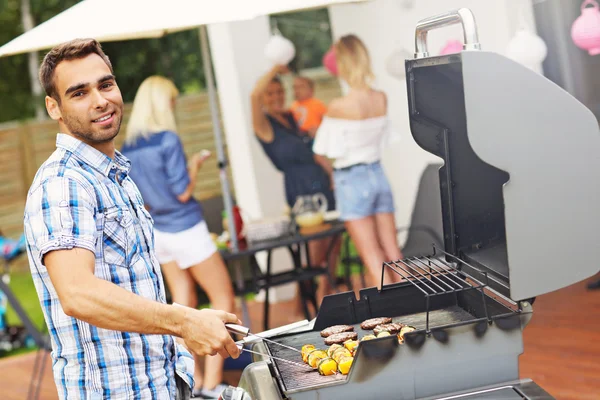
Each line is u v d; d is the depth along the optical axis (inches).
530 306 70.6
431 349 69.4
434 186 193.8
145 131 155.3
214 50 241.3
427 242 193.2
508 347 70.8
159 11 127.6
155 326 67.3
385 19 229.6
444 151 82.0
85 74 72.1
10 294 166.1
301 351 76.7
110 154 76.3
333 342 79.1
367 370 68.6
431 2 212.2
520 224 66.8
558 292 204.8
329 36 518.9
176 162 155.9
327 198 235.8
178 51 521.7
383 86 237.3
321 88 341.7
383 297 85.5
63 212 68.0
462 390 70.6
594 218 67.3
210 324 68.0
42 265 70.9
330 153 181.0
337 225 185.5
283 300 248.2
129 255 73.4
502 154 65.9
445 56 69.2
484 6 198.5
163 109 156.3
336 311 85.0
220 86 243.3
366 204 181.5
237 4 128.7
